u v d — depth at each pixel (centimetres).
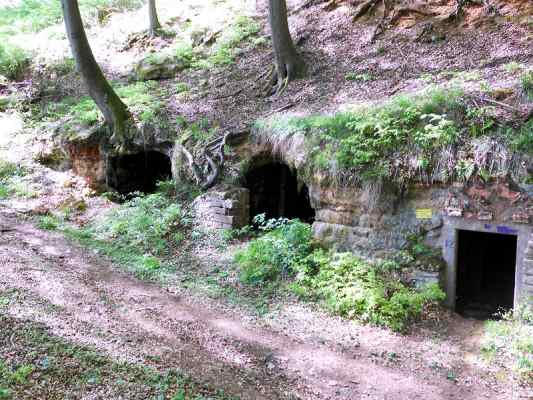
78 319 602
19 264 770
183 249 959
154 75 1520
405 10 1307
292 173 1105
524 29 1106
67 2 1159
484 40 1127
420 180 796
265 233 1014
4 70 1706
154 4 1688
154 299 739
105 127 1292
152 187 1397
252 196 1143
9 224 1013
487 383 580
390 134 841
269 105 1194
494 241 1094
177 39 1662
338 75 1209
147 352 554
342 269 796
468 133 786
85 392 454
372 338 675
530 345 633
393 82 1086
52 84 1634
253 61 1438
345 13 1447
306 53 1327
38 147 1363
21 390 434
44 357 491
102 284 763
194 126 1167
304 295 779
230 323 691
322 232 887
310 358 617
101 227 1052
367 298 727
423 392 559
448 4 1265
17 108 1549
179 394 475
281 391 538
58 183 1269
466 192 764
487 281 1048
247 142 1086
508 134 753
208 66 1472
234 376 549
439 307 763
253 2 1742
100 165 1302
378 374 591
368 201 837
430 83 1006
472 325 729
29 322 553
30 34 1917
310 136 948
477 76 945
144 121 1227
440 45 1180
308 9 1534
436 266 770
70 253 895
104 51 1719
